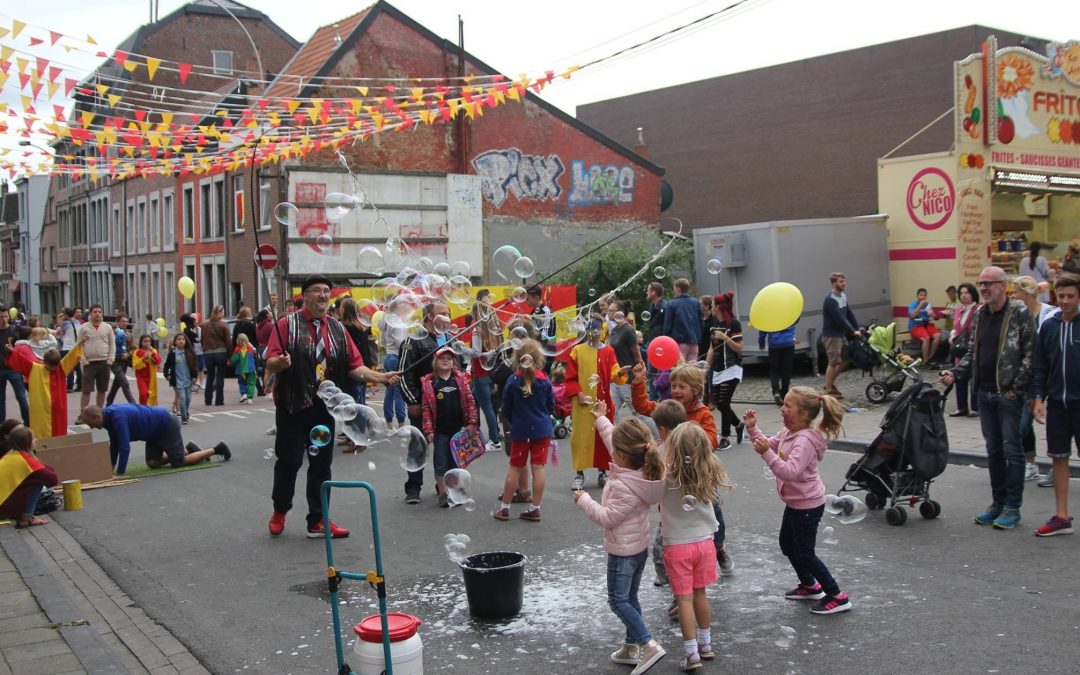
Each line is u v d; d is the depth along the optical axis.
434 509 7.77
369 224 20.89
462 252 22.25
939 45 28.16
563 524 7.15
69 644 4.80
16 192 52.78
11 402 18.34
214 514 7.88
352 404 6.61
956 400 12.00
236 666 4.55
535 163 23.45
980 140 17.09
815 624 4.80
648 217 25.23
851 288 17.03
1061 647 4.37
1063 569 5.54
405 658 3.84
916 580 5.45
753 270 16.31
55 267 45.88
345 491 8.56
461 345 9.18
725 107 33.38
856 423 11.20
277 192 20.25
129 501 8.52
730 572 5.71
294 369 6.80
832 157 30.70
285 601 5.50
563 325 13.27
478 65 22.50
